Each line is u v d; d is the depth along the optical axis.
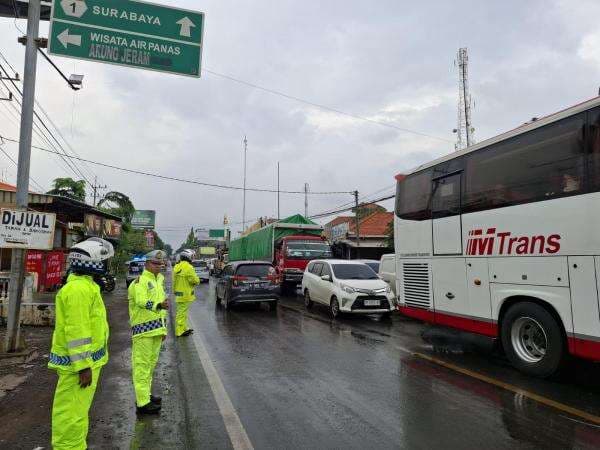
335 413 4.89
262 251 23.02
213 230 85.06
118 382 6.19
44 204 17.09
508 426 4.50
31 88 7.77
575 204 5.52
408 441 4.16
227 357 7.61
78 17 7.80
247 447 4.05
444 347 8.39
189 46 8.27
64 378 3.40
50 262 18.08
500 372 6.57
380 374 6.48
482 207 7.04
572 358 6.37
